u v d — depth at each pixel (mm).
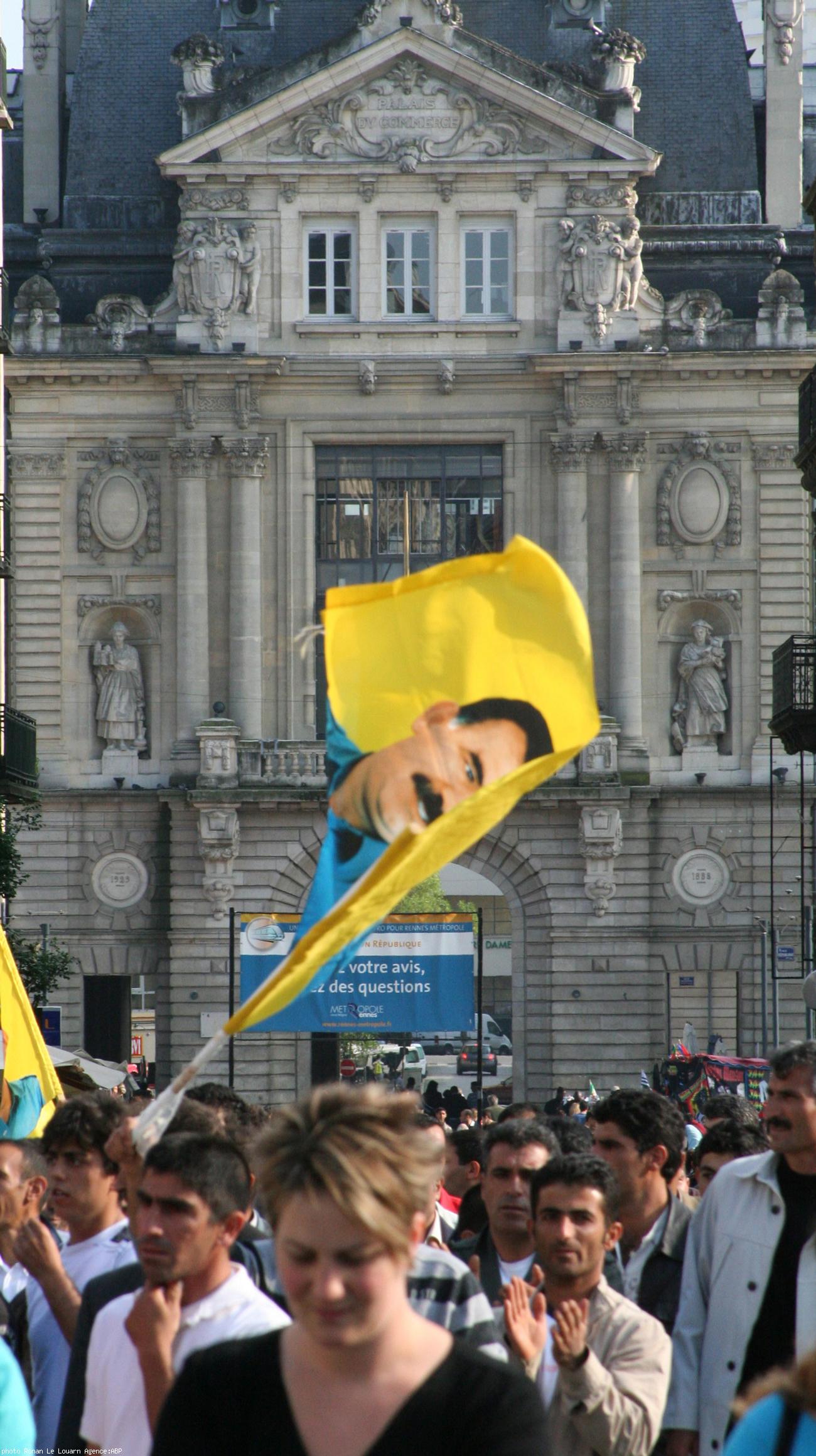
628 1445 33750
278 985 31594
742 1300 38344
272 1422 23422
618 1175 41000
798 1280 37562
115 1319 32281
